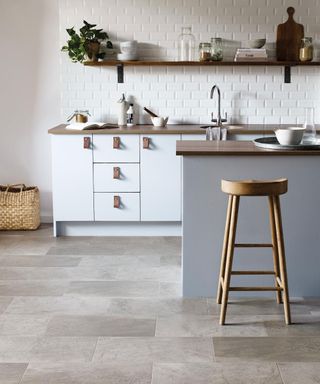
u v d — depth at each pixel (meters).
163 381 2.28
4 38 4.71
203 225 3.11
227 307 3.02
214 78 4.75
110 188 4.37
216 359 2.46
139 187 4.37
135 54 4.59
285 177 3.06
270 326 2.79
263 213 3.10
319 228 3.09
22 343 2.60
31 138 4.83
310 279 3.14
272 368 2.38
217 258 3.13
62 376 2.32
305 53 4.57
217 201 3.09
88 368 2.38
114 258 3.86
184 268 3.15
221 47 4.62
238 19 4.68
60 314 2.92
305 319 2.87
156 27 4.69
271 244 2.93
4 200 4.53
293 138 3.06
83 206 4.39
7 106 4.79
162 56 4.71
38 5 4.67
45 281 3.41
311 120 3.21
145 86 4.75
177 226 4.45
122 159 4.34
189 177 3.07
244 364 2.42
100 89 4.75
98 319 2.87
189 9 4.67
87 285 3.34
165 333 2.71
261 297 3.17
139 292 3.23
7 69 4.74
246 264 3.14
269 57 4.73
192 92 4.77
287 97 4.77
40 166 4.87
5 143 4.84
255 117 4.79
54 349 2.54
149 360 2.45
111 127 4.52
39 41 4.71
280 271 2.85
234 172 3.06
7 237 4.38
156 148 4.32
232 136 4.34
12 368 2.38
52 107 4.80
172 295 3.19
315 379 2.30
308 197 3.07
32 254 3.94
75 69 4.73
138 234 4.47
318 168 3.05
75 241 4.28
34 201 4.55
